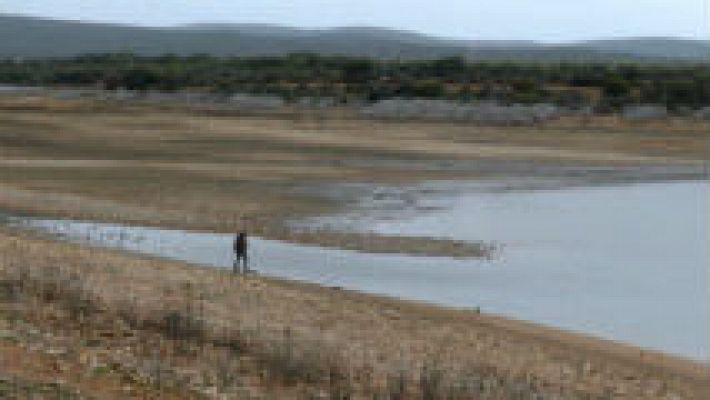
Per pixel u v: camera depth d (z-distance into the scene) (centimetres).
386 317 4709
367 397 2530
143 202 9906
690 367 4731
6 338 2194
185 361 2414
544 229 9681
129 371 2180
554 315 5881
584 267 7694
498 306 6053
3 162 12669
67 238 7088
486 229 9506
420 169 14488
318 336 3569
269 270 6750
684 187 14225
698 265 7962
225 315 3709
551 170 15512
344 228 9038
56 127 17562
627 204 12056
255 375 2447
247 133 18400
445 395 2716
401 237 8525
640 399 3784
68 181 11225
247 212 9675
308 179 12494
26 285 2886
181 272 5181
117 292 3516
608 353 4806
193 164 13350
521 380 3459
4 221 7700
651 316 5991
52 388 1895
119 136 16738
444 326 4766
